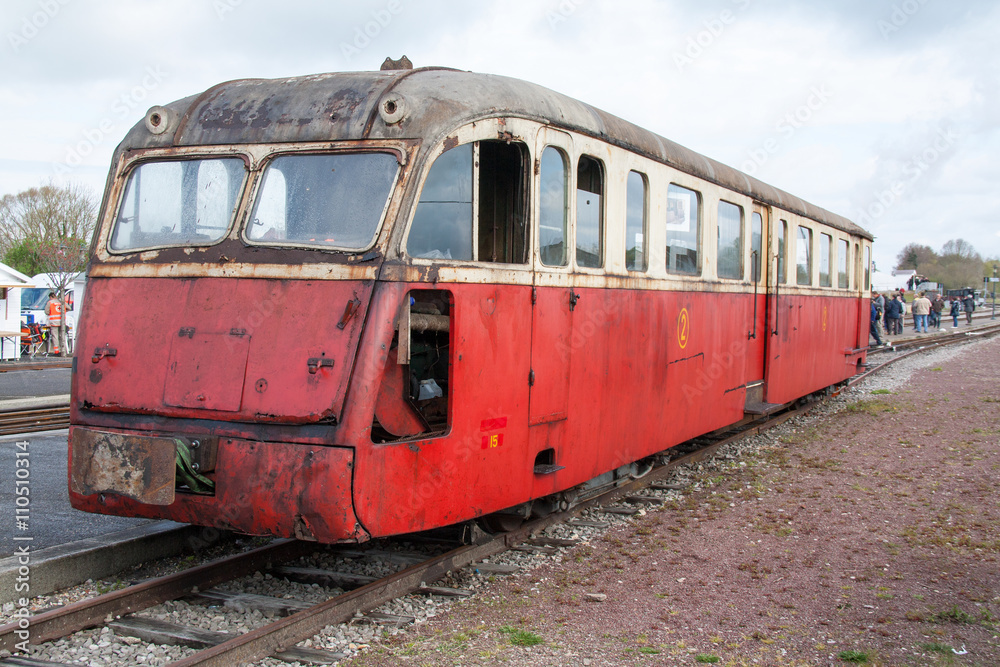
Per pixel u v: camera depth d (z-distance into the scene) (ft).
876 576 18.66
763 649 14.67
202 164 17.74
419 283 15.97
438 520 16.60
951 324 155.02
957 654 14.40
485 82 18.20
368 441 15.16
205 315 16.48
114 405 16.72
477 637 15.15
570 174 20.34
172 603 16.52
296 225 16.61
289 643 14.46
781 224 37.76
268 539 20.93
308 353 15.42
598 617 16.30
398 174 16.15
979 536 21.67
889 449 34.06
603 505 25.14
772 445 35.63
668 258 26.09
